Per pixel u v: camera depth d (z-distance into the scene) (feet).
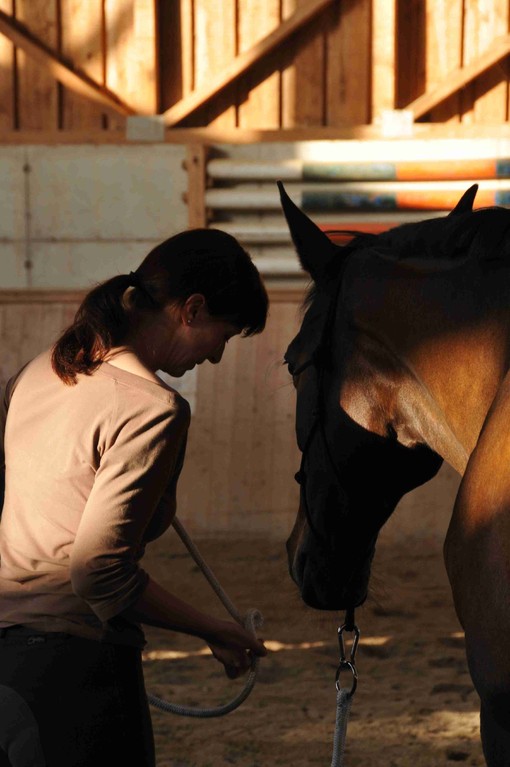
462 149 33.35
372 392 8.51
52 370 7.72
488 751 6.89
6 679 7.33
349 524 9.14
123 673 7.50
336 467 8.90
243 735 15.34
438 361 7.77
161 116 33.94
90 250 34.24
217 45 34.09
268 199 33.42
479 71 33.04
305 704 16.80
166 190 33.96
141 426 7.18
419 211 33.60
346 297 8.69
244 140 33.99
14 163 34.17
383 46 33.50
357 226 33.50
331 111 33.99
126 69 34.09
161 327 7.68
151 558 28.17
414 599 23.94
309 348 9.06
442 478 30.09
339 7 33.63
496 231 7.59
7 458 7.74
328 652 19.79
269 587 25.07
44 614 7.40
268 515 30.25
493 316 7.46
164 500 7.84
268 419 31.14
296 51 33.96
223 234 7.84
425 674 18.42
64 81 33.81
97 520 7.04
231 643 8.01
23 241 34.35
